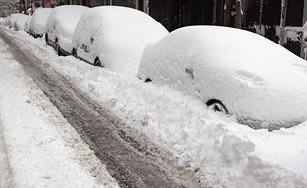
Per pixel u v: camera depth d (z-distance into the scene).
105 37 9.13
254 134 4.55
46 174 4.04
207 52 5.67
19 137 5.04
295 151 4.03
